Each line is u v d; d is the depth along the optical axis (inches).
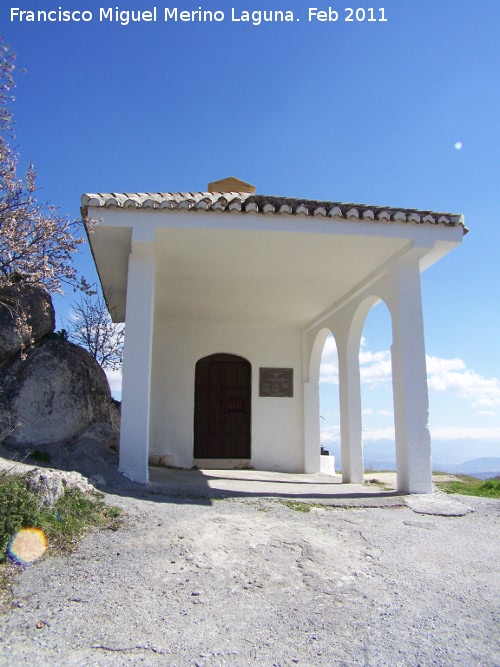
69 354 303.4
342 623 128.0
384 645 119.4
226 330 491.5
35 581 135.8
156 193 283.0
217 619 126.4
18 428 263.7
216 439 478.0
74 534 164.4
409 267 296.8
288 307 429.7
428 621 131.3
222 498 230.2
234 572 151.2
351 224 276.1
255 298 402.6
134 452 251.9
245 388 491.5
